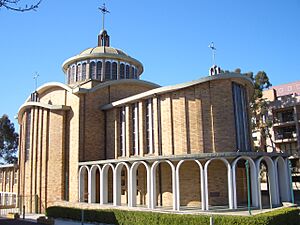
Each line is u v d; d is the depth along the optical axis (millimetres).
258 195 23406
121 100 30641
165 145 27047
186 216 17203
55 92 34969
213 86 26688
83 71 37094
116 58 37438
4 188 42281
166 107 27516
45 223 23281
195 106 26359
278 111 55500
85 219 23188
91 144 31203
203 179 22422
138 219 19219
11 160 69938
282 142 53875
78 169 29922
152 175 23594
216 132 25906
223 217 16391
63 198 30922
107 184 28031
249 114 28781
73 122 31703
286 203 24359
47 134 33219
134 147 29625
